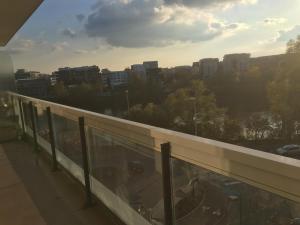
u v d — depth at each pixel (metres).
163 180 1.79
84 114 2.89
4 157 5.11
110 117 2.46
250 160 1.20
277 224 1.16
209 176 1.50
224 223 1.42
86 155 2.98
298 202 1.04
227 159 1.34
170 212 1.82
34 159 4.86
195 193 1.61
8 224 2.82
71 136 3.51
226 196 1.40
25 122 6.18
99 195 2.85
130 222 2.34
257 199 1.23
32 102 5.25
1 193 3.54
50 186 3.59
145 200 2.10
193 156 1.57
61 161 4.03
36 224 2.76
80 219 2.74
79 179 3.44
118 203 2.50
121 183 2.41
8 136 6.33
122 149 2.35
